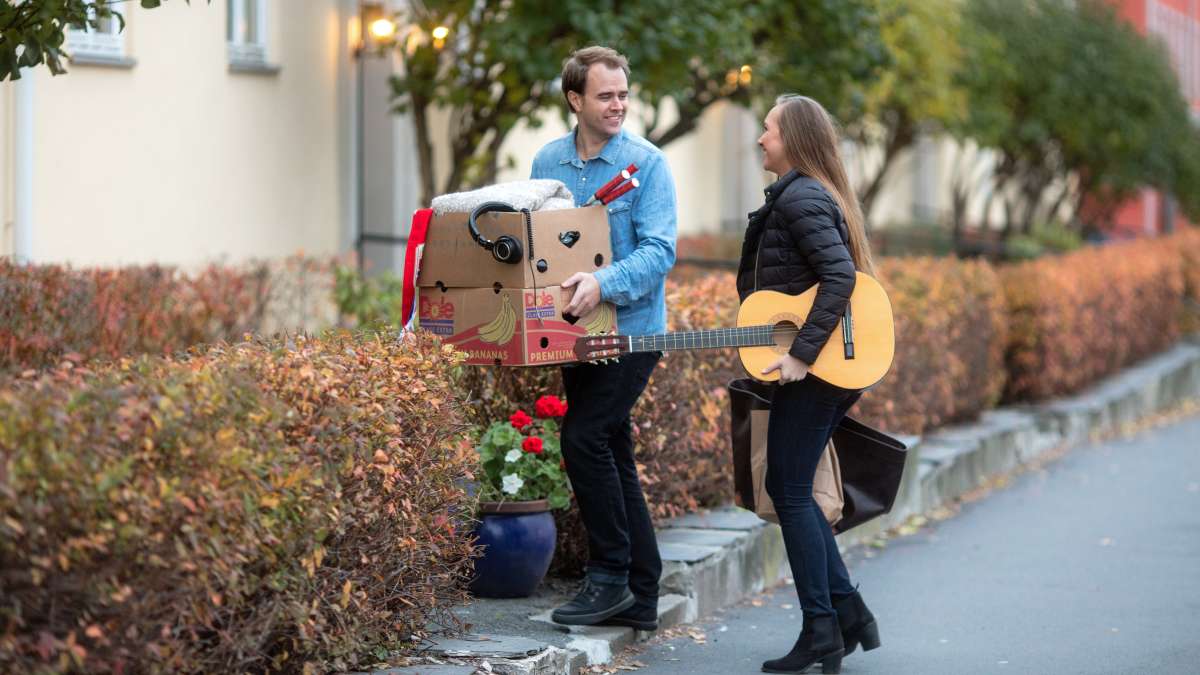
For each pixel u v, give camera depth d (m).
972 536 12.16
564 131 21.50
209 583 5.19
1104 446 18.30
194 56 13.91
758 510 7.72
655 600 7.71
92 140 12.73
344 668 6.25
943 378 14.77
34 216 12.13
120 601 4.81
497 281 6.93
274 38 15.10
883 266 15.10
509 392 8.59
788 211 7.19
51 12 6.89
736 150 28.28
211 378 5.36
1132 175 32.56
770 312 7.26
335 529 5.90
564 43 13.70
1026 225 33.94
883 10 18.56
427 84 14.78
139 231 13.30
